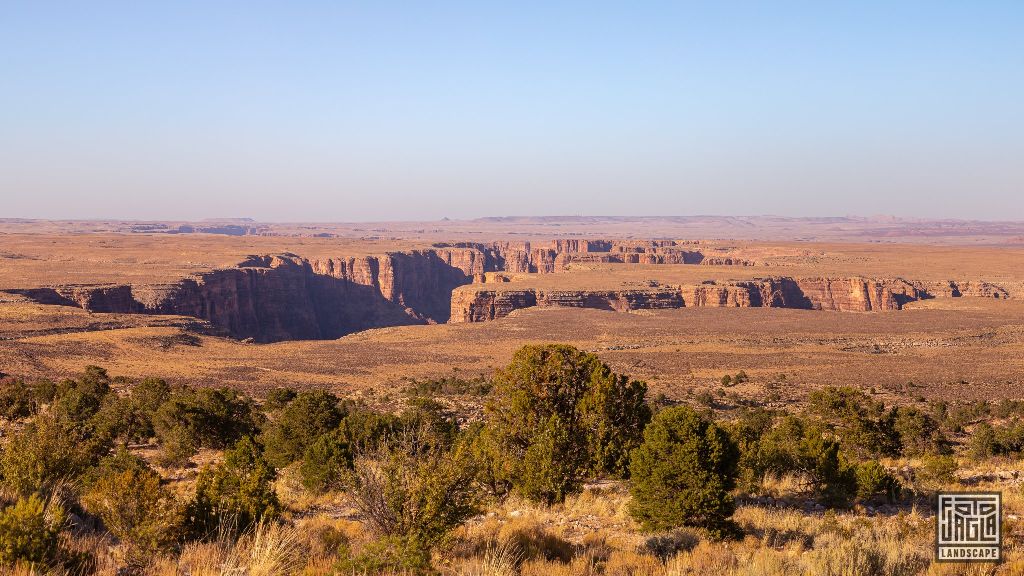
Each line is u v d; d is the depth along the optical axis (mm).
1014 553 14141
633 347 136125
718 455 17703
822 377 99312
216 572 12234
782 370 107562
